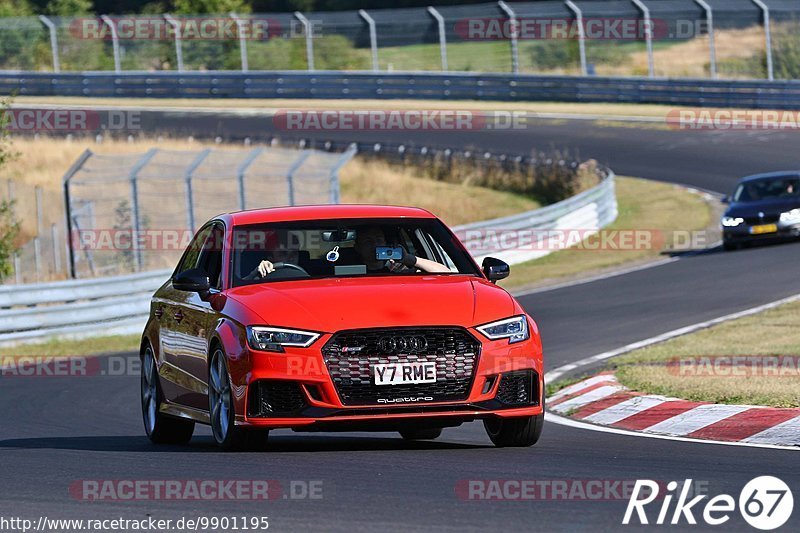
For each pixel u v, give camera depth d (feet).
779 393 120.67
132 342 227.61
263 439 94.32
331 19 627.46
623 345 177.99
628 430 113.09
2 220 333.62
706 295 226.99
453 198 429.79
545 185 430.20
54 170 438.81
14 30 648.38
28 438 121.49
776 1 596.70
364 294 93.50
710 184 416.87
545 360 170.30
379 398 89.45
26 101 608.19
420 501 72.28
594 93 565.12
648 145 486.38
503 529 64.49
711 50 568.41
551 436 107.55
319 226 103.96
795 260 265.13
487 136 515.09
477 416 91.04
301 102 595.88
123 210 331.98
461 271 103.09
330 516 68.64
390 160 482.28
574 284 267.39
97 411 145.38
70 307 234.38
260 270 100.58
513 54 599.57
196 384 102.01
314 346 89.35
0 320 223.71
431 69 632.38
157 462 92.07
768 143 473.26
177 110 585.63
